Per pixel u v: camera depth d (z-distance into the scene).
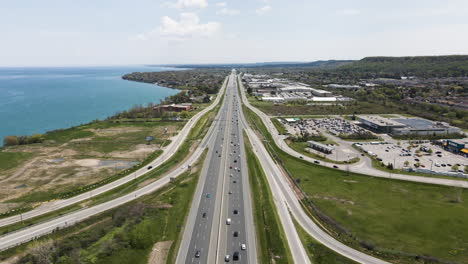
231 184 117.44
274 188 115.19
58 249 75.06
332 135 195.62
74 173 132.12
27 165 142.00
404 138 187.12
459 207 97.75
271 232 83.38
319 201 104.38
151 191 112.25
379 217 92.69
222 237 81.12
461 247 76.50
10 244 78.94
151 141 182.75
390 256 73.62
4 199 106.69
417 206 99.50
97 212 96.31
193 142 179.75
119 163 145.12
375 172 130.25
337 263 71.12
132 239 78.88
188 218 91.44
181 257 72.44
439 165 137.88
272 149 165.50
